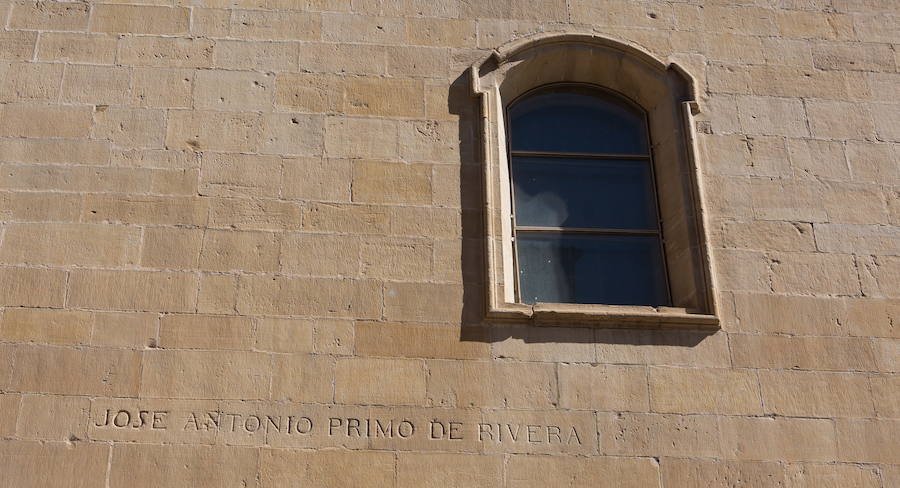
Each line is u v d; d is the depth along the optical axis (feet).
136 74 37.06
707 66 39.47
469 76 38.04
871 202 37.11
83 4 38.27
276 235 34.40
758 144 37.91
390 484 30.71
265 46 38.01
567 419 32.17
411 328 33.19
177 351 32.14
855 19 41.16
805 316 34.63
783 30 40.57
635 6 40.47
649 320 33.68
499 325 33.53
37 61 37.01
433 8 39.40
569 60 39.24
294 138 36.29
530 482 31.07
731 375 33.32
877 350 34.22
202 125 36.27
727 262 35.42
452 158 36.50
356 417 31.63
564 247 37.22
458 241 34.91
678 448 31.96
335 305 33.35
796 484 31.71
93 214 34.27
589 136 39.55
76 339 32.12
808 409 32.96
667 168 37.99
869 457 32.32
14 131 35.58
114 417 31.04
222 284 33.37
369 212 35.12
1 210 34.04
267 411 31.48
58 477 30.07
